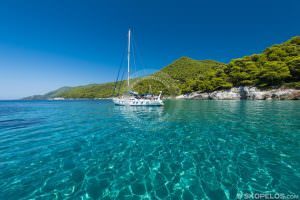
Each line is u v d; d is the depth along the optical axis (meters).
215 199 4.50
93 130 13.67
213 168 6.31
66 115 25.33
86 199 4.61
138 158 7.48
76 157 7.69
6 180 5.61
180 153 7.98
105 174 6.02
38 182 5.49
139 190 5.01
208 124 14.88
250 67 57.19
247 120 15.94
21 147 9.27
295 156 7.18
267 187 4.97
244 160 6.92
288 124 13.41
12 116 24.91
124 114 24.20
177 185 5.24
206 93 66.75
